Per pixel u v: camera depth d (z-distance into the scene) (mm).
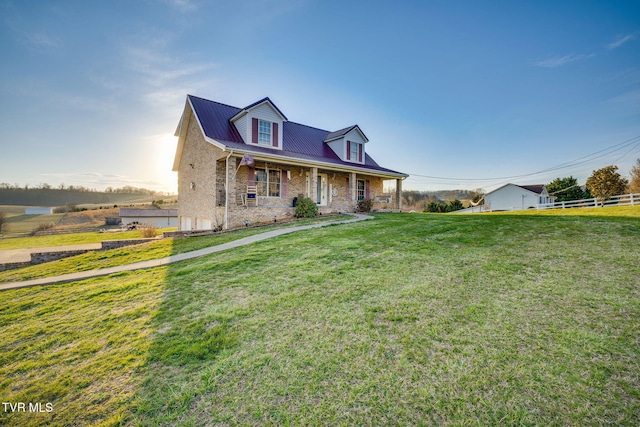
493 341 2881
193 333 3521
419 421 1995
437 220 11602
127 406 2377
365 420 2037
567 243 6375
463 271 4953
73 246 13477
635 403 2010
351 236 8492
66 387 2707
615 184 22297
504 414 2000
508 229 8430
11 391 2729
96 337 3672
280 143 14555
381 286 4516
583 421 1896
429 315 3494
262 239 8922
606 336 2840
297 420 2082
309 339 3158
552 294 3846
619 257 5164
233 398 2363
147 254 8852
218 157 12359
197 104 14031
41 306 5082
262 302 4250
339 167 15156
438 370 2508
